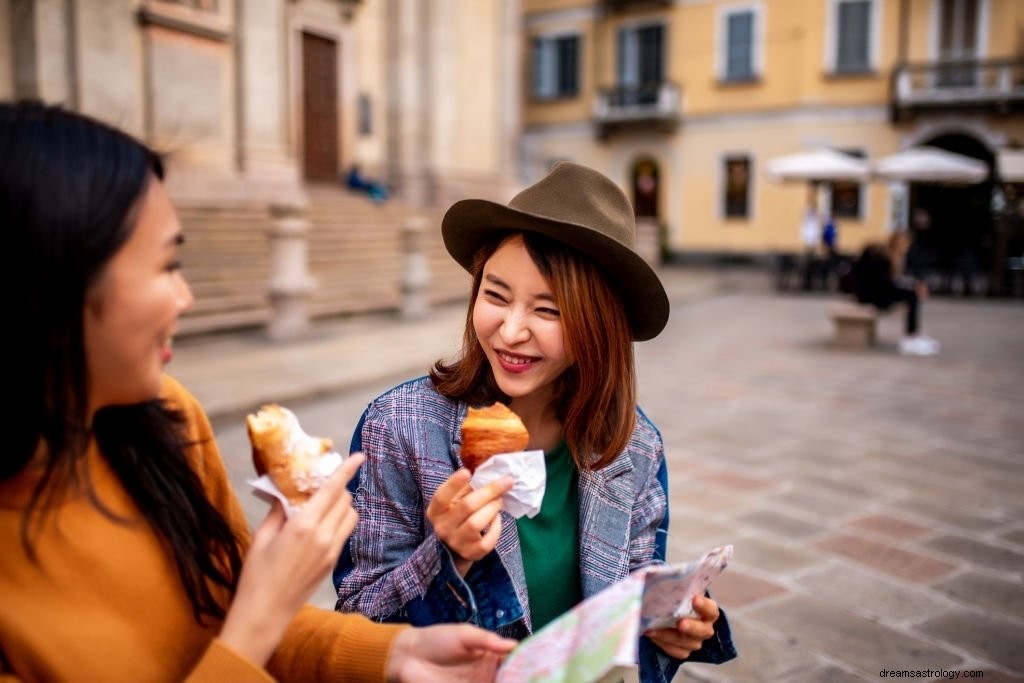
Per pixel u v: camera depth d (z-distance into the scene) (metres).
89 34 11.43
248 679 0.97
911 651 3.25
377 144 19.47
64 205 0.90
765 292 19.39
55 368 0.93
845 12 24.34
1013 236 18.09
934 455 6.12
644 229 22.91
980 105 22.97
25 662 0.98
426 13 19.41
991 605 3.67
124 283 0.95
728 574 3.98
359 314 11.80
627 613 1.05
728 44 26.17
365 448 1.56
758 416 7.35
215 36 13.58
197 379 7.35
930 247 24.31
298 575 1.04
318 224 14.32
